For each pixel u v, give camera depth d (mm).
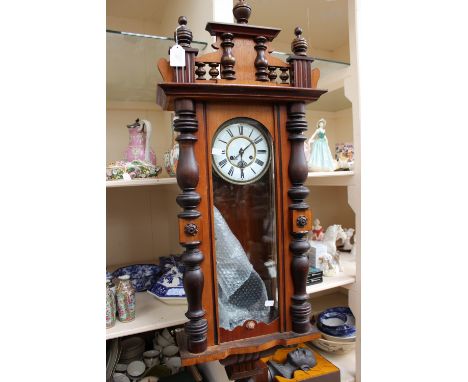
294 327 649
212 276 601
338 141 1562
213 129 601
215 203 621
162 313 835
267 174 656
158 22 1269
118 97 1155
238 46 611
